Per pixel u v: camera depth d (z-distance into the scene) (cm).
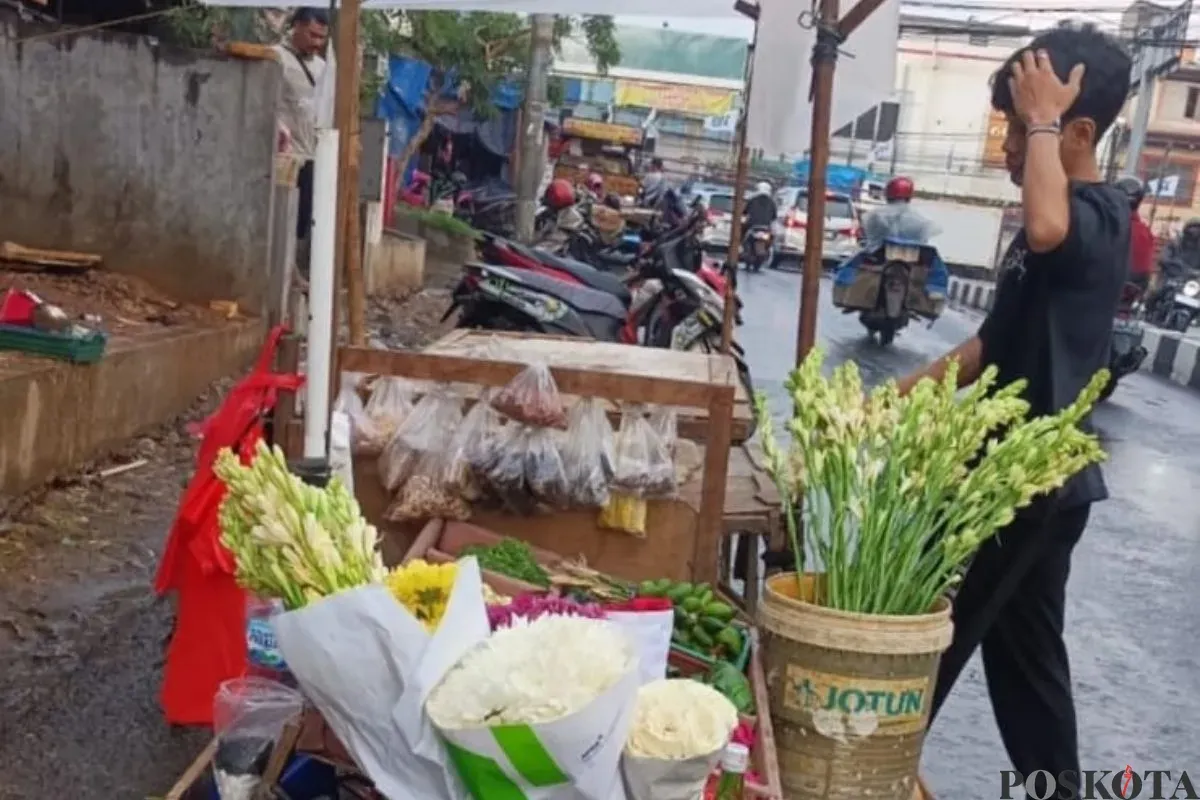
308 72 902
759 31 501
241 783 227
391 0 577
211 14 1010
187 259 841
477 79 1653
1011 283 303
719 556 375
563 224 1315
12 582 459
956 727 440
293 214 888
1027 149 289
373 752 202
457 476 339
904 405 260
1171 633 545
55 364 564
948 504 257
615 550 348
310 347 275
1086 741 428
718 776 216
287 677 272
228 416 321
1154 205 2930
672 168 3725
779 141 519
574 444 338
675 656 276
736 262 602
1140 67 2247
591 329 774
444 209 2036
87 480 578
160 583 333
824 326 1506
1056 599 310
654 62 2912
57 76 825
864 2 339
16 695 382
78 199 838
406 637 197
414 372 333
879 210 1396
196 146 830
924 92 3988
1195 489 842
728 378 432
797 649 254
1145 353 1197
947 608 263
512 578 302
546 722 184
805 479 271
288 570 216
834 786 254
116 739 366
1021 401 262
